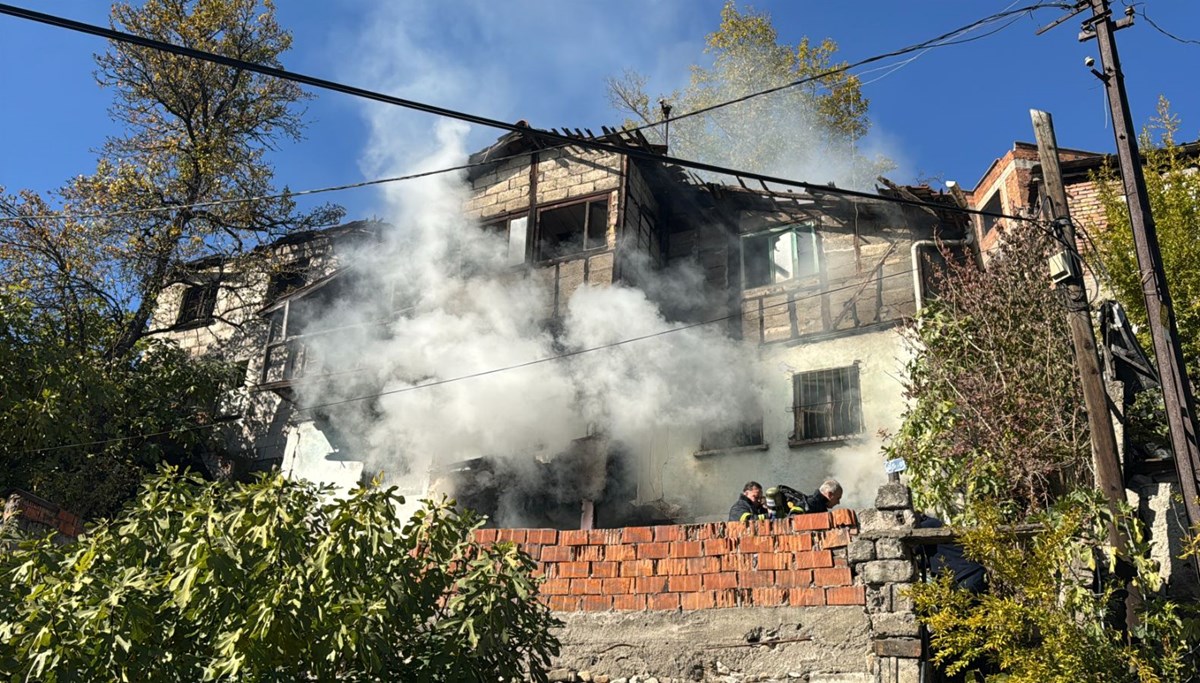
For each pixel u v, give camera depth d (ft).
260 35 76.84
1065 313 38.45
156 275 71.20
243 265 74.59
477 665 20.80
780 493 33.86
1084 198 49.65
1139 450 35.96
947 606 23.72
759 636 27.27
